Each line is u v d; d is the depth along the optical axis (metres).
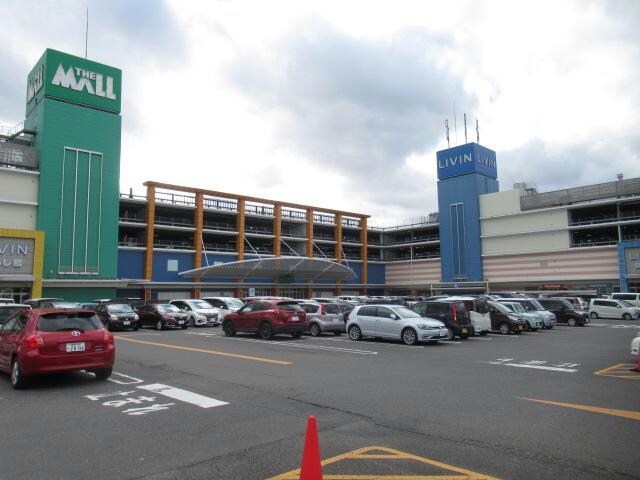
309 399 8.34
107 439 6.09
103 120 47.66
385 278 80.31
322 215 72.81
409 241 81.50
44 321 9.62
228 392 8.93
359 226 77.62
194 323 29.55
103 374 10.20
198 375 10.81
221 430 6.46
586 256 55.34
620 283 51.31
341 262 73.25
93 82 47.38
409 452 5.58
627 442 5.90
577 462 5.23
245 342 18.97
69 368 9.42
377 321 19.14
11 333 10.04
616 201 53.09
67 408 7.77
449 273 67.44
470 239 65.56
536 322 25.81
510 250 62.03
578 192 56.69
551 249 58.25
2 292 38.88
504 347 17.20
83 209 45.50
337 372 11.30
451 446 5.79
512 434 6.25
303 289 68.31
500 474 4.89
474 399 8.35
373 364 12.67
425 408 7.68
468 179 66.56
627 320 36.28
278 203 65.25
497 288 63.12
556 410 7.54
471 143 66.81
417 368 11.98
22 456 5.47
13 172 42.56
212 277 57.56
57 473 4.95
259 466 5.12
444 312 20.45
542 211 59.31
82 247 45.09
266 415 7.25
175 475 4.88
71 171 45.16
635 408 7.66
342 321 22.58
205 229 58.12
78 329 9.80
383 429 6.52
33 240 40.31
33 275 39.69
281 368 11.88
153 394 8.78
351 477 4.81
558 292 53.47
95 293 45.25
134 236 57.31
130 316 26.31
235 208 61.66
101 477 4.84
